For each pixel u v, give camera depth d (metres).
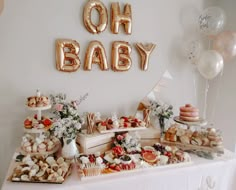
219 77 2.37
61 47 1.81
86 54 1.90
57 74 1.87
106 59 1.97
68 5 1.84
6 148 1.83
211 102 2.48
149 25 2.13
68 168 1.41
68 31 1.86
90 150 1.67
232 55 2.01
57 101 1.76
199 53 2.15
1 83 1.75
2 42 1.72
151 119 2.14
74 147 1.61
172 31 2.23
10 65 1.76
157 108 2.06
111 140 1.79
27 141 1.62
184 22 2.27
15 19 1.72
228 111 2.30
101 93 2.03
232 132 2.27
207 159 1.65
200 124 1.80
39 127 1.60
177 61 2.30
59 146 1.70
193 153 1.73
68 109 1.64
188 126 1.90
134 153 1.63
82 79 1.95
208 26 2.03
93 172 1.36
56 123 1.52
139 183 1.41
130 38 2.07
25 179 1.28
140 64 2.13
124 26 2.02
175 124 1.98
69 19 1.85
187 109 1.86
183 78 2.35
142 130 1.88
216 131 1.78
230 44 1.96
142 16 2.09
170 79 2.29
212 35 2.13
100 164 1.42
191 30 2.31
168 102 2.31
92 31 1.90
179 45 2.28
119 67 2.00
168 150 1.67
